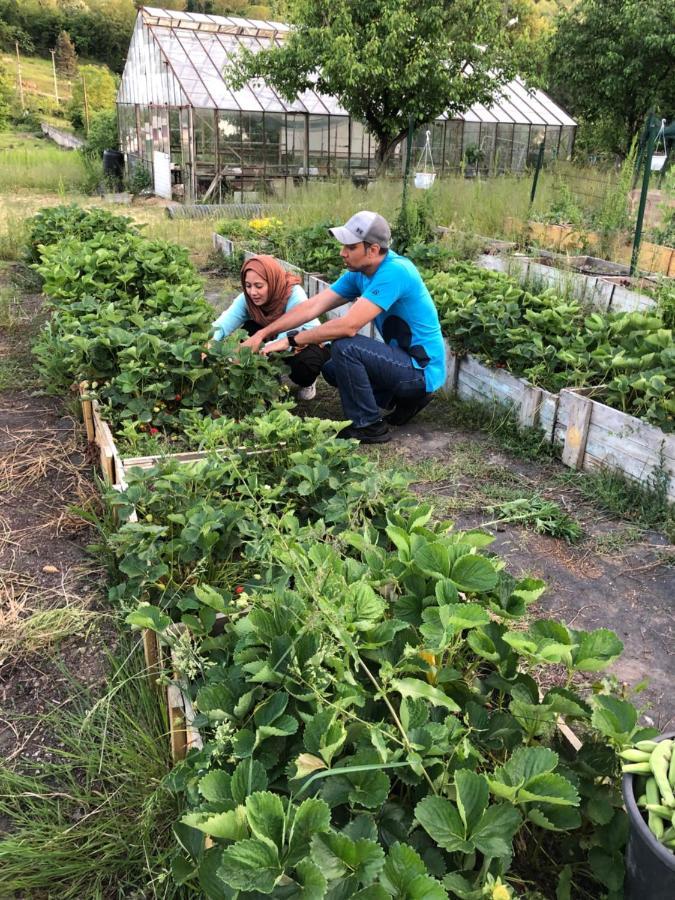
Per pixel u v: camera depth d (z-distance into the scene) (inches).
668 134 527.8
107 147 993.5
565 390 171.6
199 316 177.8
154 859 76.4
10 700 100.1
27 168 853.8
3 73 2288.4
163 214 616.4
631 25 723.4
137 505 112.7
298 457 117.4
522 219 410.0
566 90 952.9
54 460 169.0
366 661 79.0
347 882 52.7
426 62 606.5
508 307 204.1
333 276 298.7
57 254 263.1
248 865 52.1
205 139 702.5
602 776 68.7
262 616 76.1
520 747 64.6
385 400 193.9
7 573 126.9
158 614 82.7
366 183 765.3
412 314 180.1
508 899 53.0
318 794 60.9
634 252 317.4
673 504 148.2
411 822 63.7
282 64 642.2
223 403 170.2
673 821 54.0
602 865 63.2
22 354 243.8
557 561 136.3
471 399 206.7
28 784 85.8
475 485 163.8
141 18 765.9
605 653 72.5
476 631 73.7
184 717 80.7
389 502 109.4
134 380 156.9
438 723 67.1
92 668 105.7
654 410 150.5
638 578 131.2
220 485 117.0
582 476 166.1
